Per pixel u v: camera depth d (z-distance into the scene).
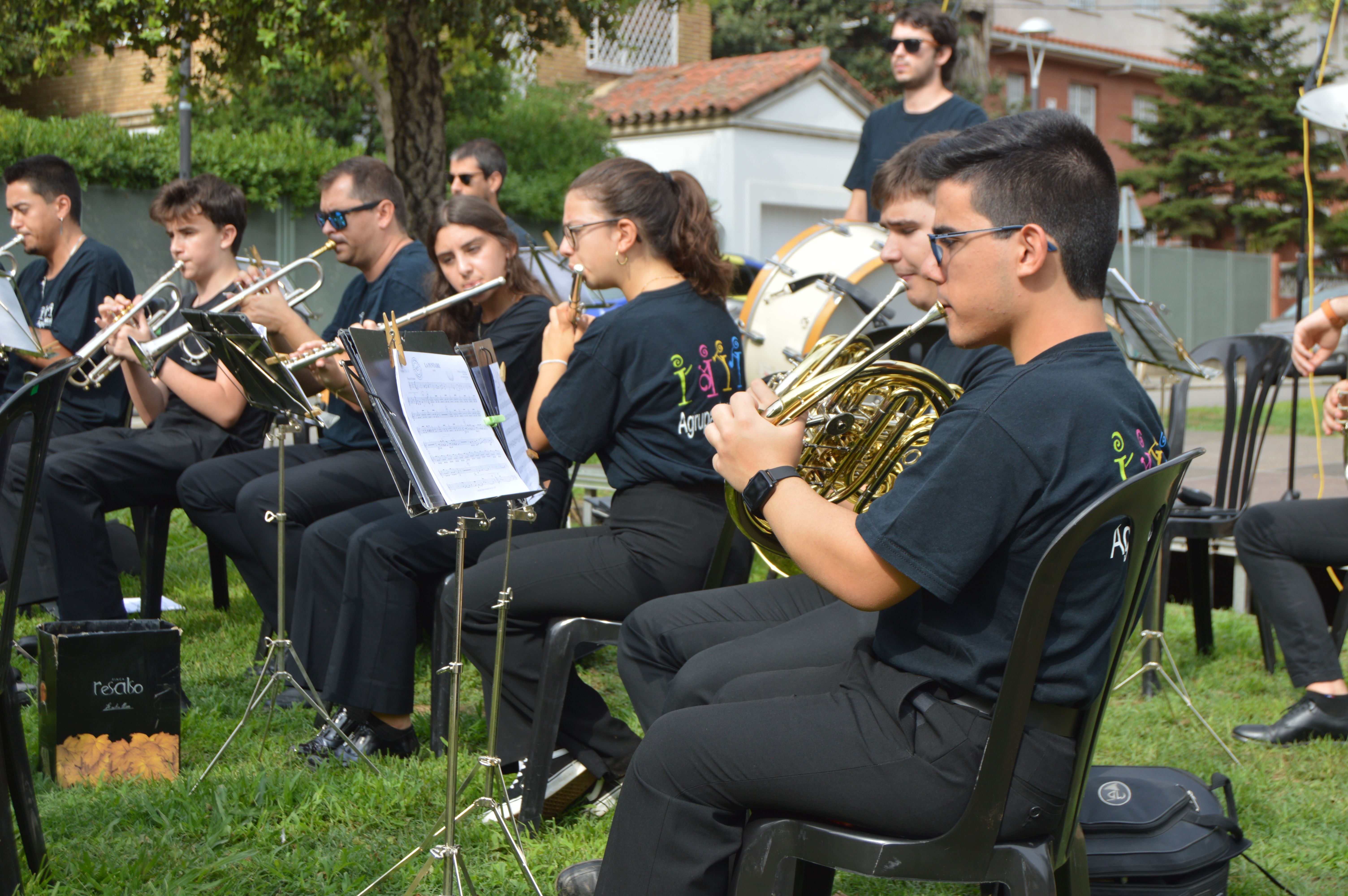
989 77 19.53
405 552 2.90
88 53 7.77
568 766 2.66
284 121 11.95
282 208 10.88
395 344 1.94
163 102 13.84
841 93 15.05
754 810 1.61
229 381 3.80
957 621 1.54
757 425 1.65
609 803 2.65
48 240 4.23
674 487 2.58
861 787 1.54
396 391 1.92
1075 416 1.47
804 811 1.58
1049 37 23.11
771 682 1.80
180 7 7.05
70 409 4.23
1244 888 2.33
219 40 7.52
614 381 2.55
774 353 5.67
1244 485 3.76
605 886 1.65
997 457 1.46
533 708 2.62
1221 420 10.70
